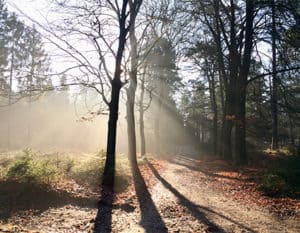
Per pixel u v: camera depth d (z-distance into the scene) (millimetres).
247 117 38438
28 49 20234
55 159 18719
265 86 27719
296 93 27250
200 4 24953
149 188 14719
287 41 20625
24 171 12070
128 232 8281
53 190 11695
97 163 16312
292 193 13023
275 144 36281
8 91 15594
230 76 26047
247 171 20312
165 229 8609
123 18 14078
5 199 10602
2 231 7785
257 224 9133
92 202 11398
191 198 12648
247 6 22891
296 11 19984
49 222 8844
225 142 29719
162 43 22406
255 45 23156
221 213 10328
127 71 14938
